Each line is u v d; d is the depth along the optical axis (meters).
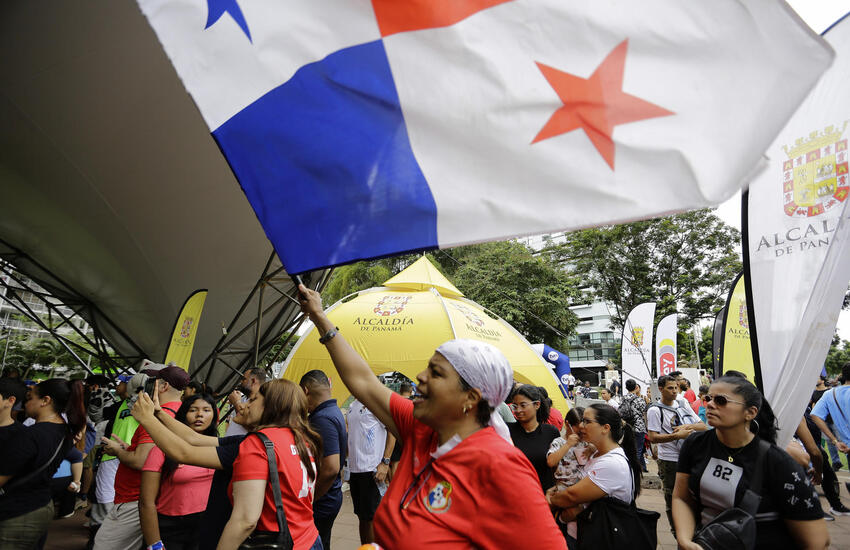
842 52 3.41
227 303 10.48
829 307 3.22
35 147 8.06
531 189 1.76
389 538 1.51
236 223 9.29
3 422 3.35
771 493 2.41
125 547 3.56
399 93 1.93
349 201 1.92
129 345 11.55
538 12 1.82
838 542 5.64
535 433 4.15
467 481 1.46
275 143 1.99
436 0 1.92
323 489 3.85
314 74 2.02
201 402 3.62
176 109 7.49
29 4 6.12
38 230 9.49
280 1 2.09
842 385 5.63
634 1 1.72
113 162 8.20
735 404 2.47
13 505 3.08
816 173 3.40
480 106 1.85
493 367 1.57
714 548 2.28
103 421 7.48
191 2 2.08
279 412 2.70
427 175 1.87
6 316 34.19
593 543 2.84
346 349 2.02
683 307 26.00
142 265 9.99
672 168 1.63
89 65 6.84
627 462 3.01
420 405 1.62
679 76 1.66
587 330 56.56
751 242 3.59
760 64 1.57
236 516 2.25
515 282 25.08
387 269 24.70
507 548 1.39
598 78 1.74
